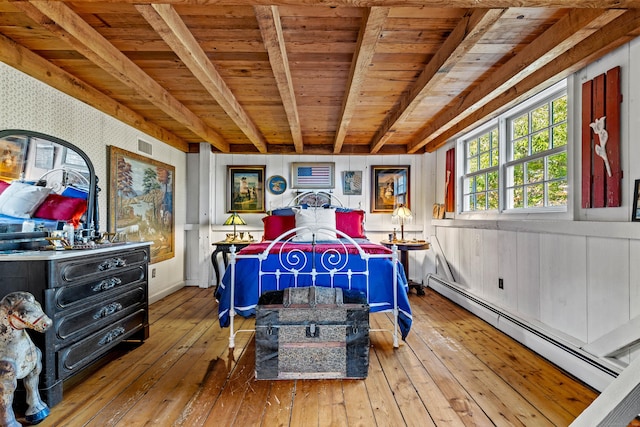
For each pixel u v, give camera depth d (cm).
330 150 508
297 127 357
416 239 514
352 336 224
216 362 250
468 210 423
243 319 353
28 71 230
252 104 332
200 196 506
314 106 336
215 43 216
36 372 177
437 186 507
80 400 198
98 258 225
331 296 236
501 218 339
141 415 184
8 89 224
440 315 362
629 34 183
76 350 205
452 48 202
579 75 237
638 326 73
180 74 264
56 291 191
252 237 487
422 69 254
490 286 354
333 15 184
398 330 314
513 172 333
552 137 278
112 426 175
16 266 187
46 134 254
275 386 216
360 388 213
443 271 479
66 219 270
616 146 205
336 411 189
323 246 296
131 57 236
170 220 464
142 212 395
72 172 278
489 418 181
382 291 271
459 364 244
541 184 290
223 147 478
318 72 256
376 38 185
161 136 423
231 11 183
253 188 518
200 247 503
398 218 471
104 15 186
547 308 265
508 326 300
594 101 221
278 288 267
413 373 231
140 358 256
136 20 191
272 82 278
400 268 297
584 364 214
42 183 249
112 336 239
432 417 182
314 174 521
